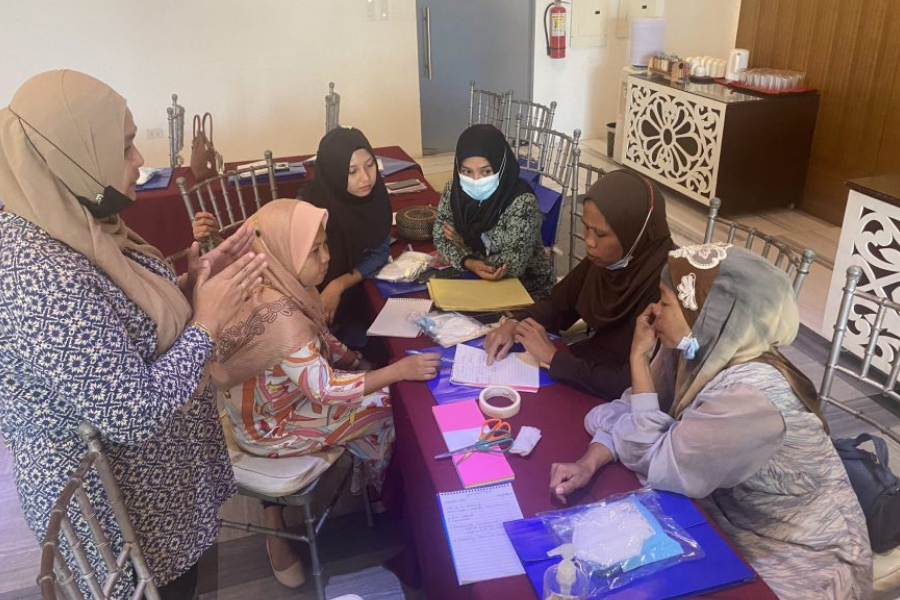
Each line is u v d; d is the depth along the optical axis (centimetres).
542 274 238
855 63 398
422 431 147
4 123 108
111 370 107
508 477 132
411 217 249
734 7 568
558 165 307
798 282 164
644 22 501
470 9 539
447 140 579
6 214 110
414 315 194
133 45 468
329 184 218
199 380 122
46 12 446
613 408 145
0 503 225
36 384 111
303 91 514
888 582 134
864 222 273
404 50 524
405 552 186
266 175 308
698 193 451
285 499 170
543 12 556
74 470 117
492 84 571
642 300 177
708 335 128
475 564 113
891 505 133
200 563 201
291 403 173
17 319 104
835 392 268
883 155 391
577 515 120
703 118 433
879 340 273
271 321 159
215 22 478
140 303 120
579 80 591
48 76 112
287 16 490
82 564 109
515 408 151
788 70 446
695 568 110
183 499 133
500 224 217
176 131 341
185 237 300
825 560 122
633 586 107
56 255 107
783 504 126
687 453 121
